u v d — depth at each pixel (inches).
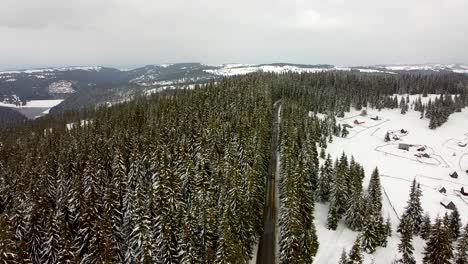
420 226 2935.5
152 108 5191.9
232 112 4537.4
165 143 3555.6
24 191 2618.1
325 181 3270.2
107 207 2219.5
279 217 2731.3
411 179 4419.3
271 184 3373.5
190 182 2701.8
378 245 2591.0
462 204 3764.8
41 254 2054.6
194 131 3735.2
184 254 1920.5
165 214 2142.0
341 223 2913.4
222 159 2977.4
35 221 2113.7
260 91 5782.5
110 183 2657.5
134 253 2020.2
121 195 2549.2
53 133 4488.2
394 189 3993.6
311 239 2374.5
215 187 2603.3
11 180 2886.3
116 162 2691.9
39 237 2096.5
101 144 3494.1
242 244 2193.7
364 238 2519.7
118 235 2186.3
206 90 5944.9
